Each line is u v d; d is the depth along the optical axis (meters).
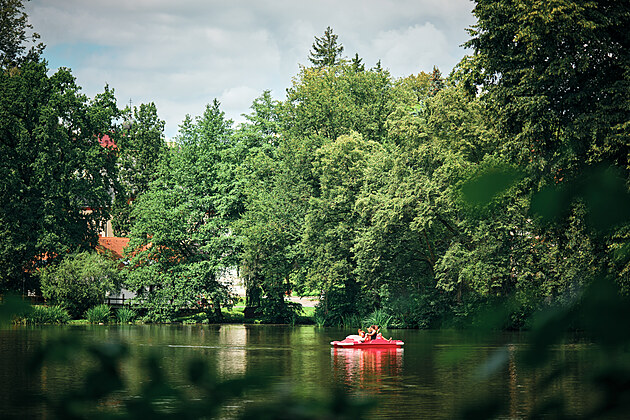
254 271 67.88
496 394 1.79
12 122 65.31
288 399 1.92
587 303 1.67
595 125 26.09
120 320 66.62
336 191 63.09
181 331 55.84
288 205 68.25
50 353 1.86
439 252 58.91
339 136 66.62
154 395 1.82
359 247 60.44
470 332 2.10
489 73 33.12
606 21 25.92
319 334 54.00
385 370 28.66
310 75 87.94
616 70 26.34
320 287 64.94
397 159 57.56
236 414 1.88
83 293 62.59
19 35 60.69
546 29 24.95
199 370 1.92
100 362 1.85
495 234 45.53
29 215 62.59
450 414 1.80
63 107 68.19
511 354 1.75
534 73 28.92
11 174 62.78
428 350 38.81
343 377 26.11
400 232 58.81
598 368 1.63
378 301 64.12
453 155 52.06
